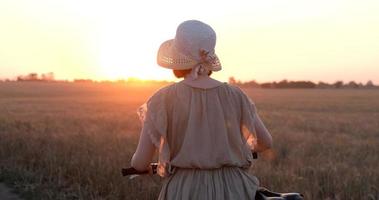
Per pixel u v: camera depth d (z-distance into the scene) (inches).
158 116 193.3
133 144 821.9
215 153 192.1
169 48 202.4
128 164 602.9
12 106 2677.2
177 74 204.1
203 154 191.3
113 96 4586.6
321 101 3572.8
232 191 192.7
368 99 3969.0
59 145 794.2
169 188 194.4
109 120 1558.8
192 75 196.9
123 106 2741.1
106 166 584.4
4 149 777.6
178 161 191.9
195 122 193.3
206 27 198.2
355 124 1530.5
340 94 5211.6
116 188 508.1
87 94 4916.3
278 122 1565.0
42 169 629.9
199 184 191.2
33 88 5423.2
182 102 194.5
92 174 563.5
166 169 194.2
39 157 695.7
